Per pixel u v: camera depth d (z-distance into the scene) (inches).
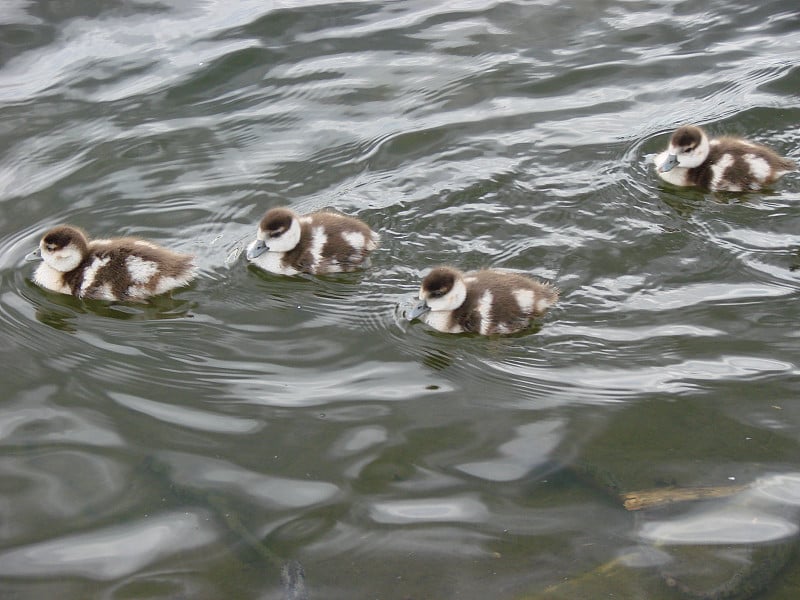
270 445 279.3
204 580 236.1
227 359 323.3
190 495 261.3
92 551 245.4
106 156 449.7
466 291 346.6
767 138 453.1
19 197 421.7
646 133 455.5
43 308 358.3
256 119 480.7
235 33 559.2
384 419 289.6
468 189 418.6
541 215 400.5
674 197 409.4
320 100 497.0
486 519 250.2
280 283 372.2
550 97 493.7
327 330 341.1
